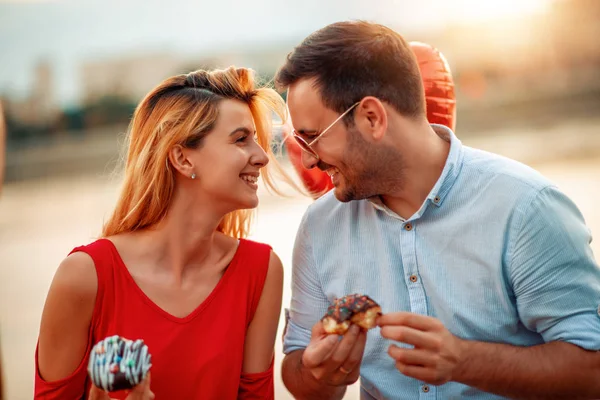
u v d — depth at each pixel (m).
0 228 8.59
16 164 12.97
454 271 1.91
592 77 16.20
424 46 2.44
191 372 1.96
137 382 1.58
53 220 8.83
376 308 1.68
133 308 1.95
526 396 1.78
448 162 1.90
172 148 1.94
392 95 1.85
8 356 4.63
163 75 16.45
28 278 6.42
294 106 1.89
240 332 2.04
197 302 2.01
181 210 1.99
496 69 16.38
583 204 7.24
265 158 2.01
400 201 1.97
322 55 1.85
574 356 1.77
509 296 1.89
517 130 13.29
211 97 1.95
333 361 1.69
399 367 1.69
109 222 2.06
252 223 2.32
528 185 1.85
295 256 2.15
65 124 15.11
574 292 1.81
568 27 16.38
